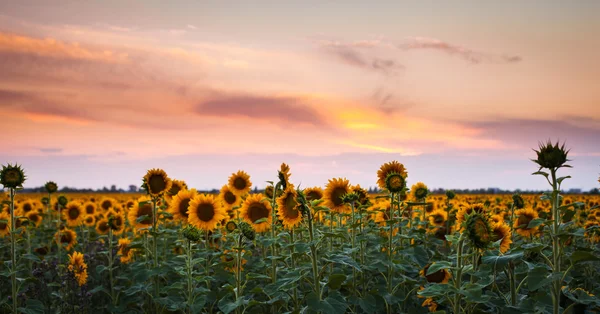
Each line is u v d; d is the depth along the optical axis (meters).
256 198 9.23
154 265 9.25
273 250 8.59
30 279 8.90
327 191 9.28
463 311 6.34
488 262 6.15
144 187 9.60
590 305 6.73
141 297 10.24
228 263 8.45
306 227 7.99
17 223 12.93
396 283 8.23
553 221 6.03
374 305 7.45
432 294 5.64
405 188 9.03
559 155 5.76
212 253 9.24
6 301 8.91
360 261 8.36
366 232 9.91
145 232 10.56
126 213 17.58
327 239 9.60
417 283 8.20
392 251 8.34
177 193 11.02
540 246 6.18
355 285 7.90
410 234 9.76
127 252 12.10
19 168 8.91
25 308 8.32
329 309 6.05
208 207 9.27
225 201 12.07
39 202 18.70
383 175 9.80
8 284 10.54
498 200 17.17
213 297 8.41
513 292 6.92
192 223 9.16
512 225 9.52
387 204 11.41
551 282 6.08
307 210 6.68
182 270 8.26
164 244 10.87
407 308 8.27
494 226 7.61
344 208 9.25
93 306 10.84
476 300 5.41
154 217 9.73
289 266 8.57
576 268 8.90
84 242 15.24
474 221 5.60
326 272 8.56
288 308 7.90
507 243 7.52
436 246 11.48
